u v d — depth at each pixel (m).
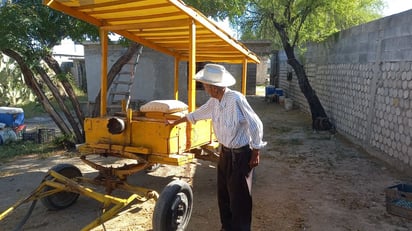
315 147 8.10
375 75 7.30
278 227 4.00
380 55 7.10
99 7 3.91
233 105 3.16
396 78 6.42
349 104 8.91
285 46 10.71
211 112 3.47
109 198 3.36
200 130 4.44
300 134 9.66
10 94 14.73
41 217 4.12
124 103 4.84
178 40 5.15
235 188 3.30
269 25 11.37
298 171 6.21
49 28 7.11
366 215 4.35
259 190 5.22
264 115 13.40
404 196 4.23
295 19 10.61
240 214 3.34
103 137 4.07
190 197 3.72
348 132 8.95
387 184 5.50
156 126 3.71
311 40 11.93
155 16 4.15
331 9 10.30
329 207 4.59
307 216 4.30
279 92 18.20
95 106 7.96
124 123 3.82
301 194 5.06
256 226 4.01
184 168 6.32
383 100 6.93
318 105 10.42
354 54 8.61
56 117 7.79
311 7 10.05
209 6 7.82
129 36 4.92
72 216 4.16
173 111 4.18
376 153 7.15
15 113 8.83
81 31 7.42
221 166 3.45
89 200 4.66
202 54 6.21
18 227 3.56
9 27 6.02
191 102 3.96
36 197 3.71
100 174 4.12
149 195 3.67
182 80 12.97
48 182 3.75
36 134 8.49
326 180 5.71
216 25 4.29
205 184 5.50
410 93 5.91
